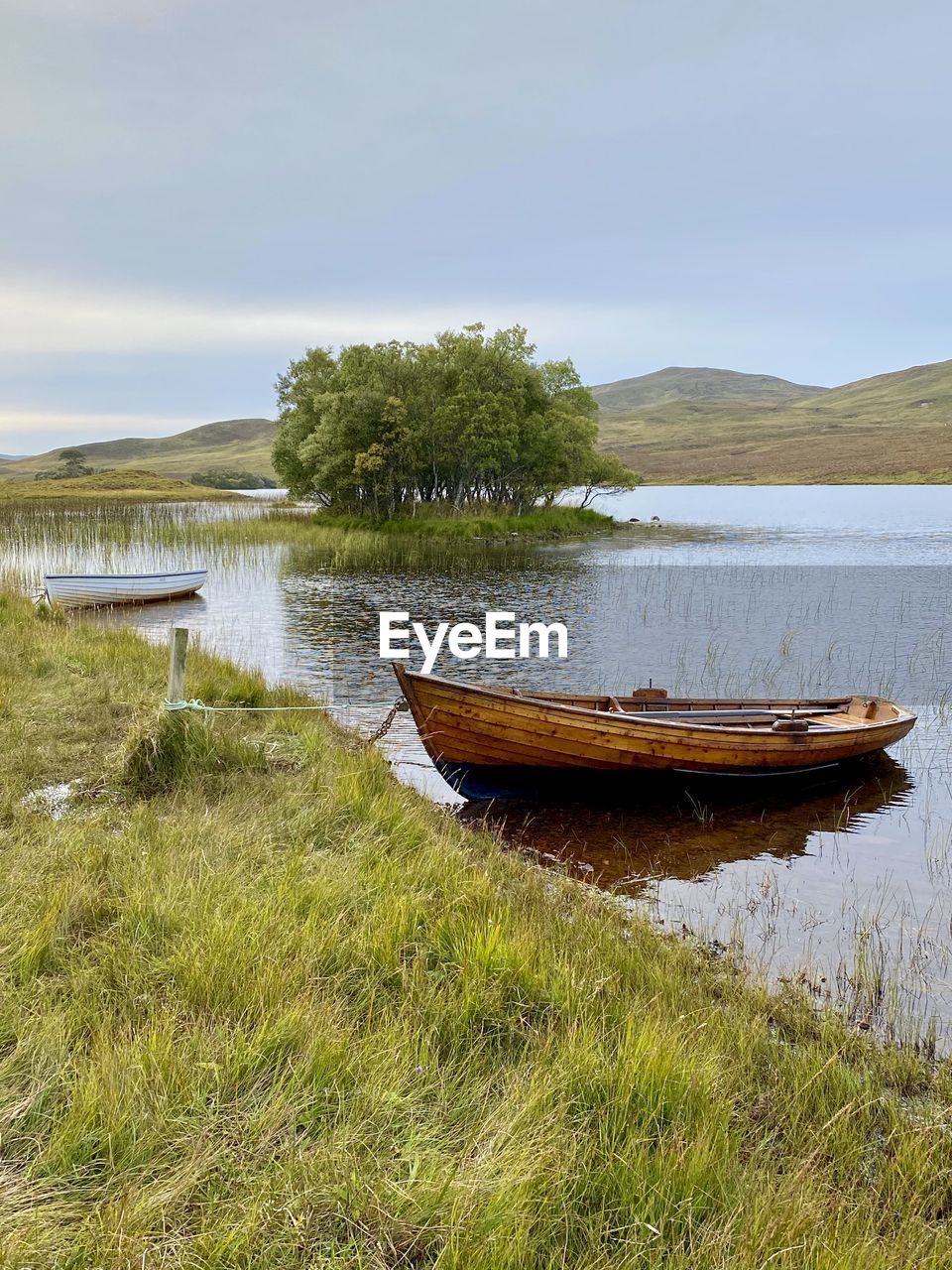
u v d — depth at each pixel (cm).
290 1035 394
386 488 4844
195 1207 304
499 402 4800
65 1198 302
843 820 939
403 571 3278
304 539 4138
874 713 1224
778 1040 496
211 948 460
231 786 786
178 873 565
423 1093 377
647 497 10000
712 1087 405
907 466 12950
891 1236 335
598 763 982
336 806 744
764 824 926
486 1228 299
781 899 732
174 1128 336
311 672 1617
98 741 902
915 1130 404
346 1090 368
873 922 687
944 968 610
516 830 900
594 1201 328
